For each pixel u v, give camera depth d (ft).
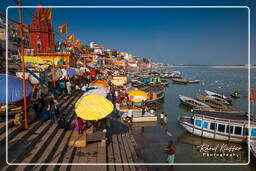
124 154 31.30
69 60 95.55
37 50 98.43
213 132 53.83
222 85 194.08
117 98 81.46
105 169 24.38
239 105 105.29
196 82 212.64
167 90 159.33
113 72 187.01
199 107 83.35
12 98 27.91
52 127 33.19
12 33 93.25
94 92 44.09
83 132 32.83
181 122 60.59
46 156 24.57
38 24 103.35
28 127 29.84
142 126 61.57
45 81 51.31
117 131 44.73
